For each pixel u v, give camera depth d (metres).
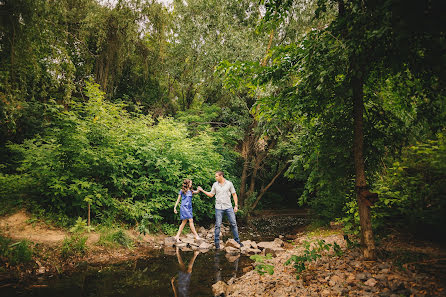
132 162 6.86
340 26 2.94
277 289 2.99
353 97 3.34
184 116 13.39
